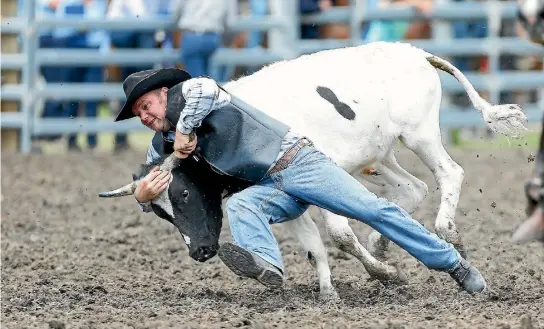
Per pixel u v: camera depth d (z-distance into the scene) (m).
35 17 42.16
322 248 18.38
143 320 16.05
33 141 42.50
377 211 16.70
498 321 15.41
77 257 22.73
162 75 16.52
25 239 24.86
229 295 18.83
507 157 40.78
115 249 23.66
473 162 39.31
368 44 19.52
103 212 28.59
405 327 14.98
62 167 37.16
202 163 17.06
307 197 16.67
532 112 46.16
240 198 16.67
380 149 19.23
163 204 16.91
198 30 39.31
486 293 17.44
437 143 19.69
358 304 17.88
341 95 18.42
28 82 41.94
